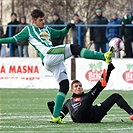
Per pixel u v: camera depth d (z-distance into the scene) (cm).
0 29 6178
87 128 2762
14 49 6084
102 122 3031
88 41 6216
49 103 3036
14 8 8131
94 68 5797
